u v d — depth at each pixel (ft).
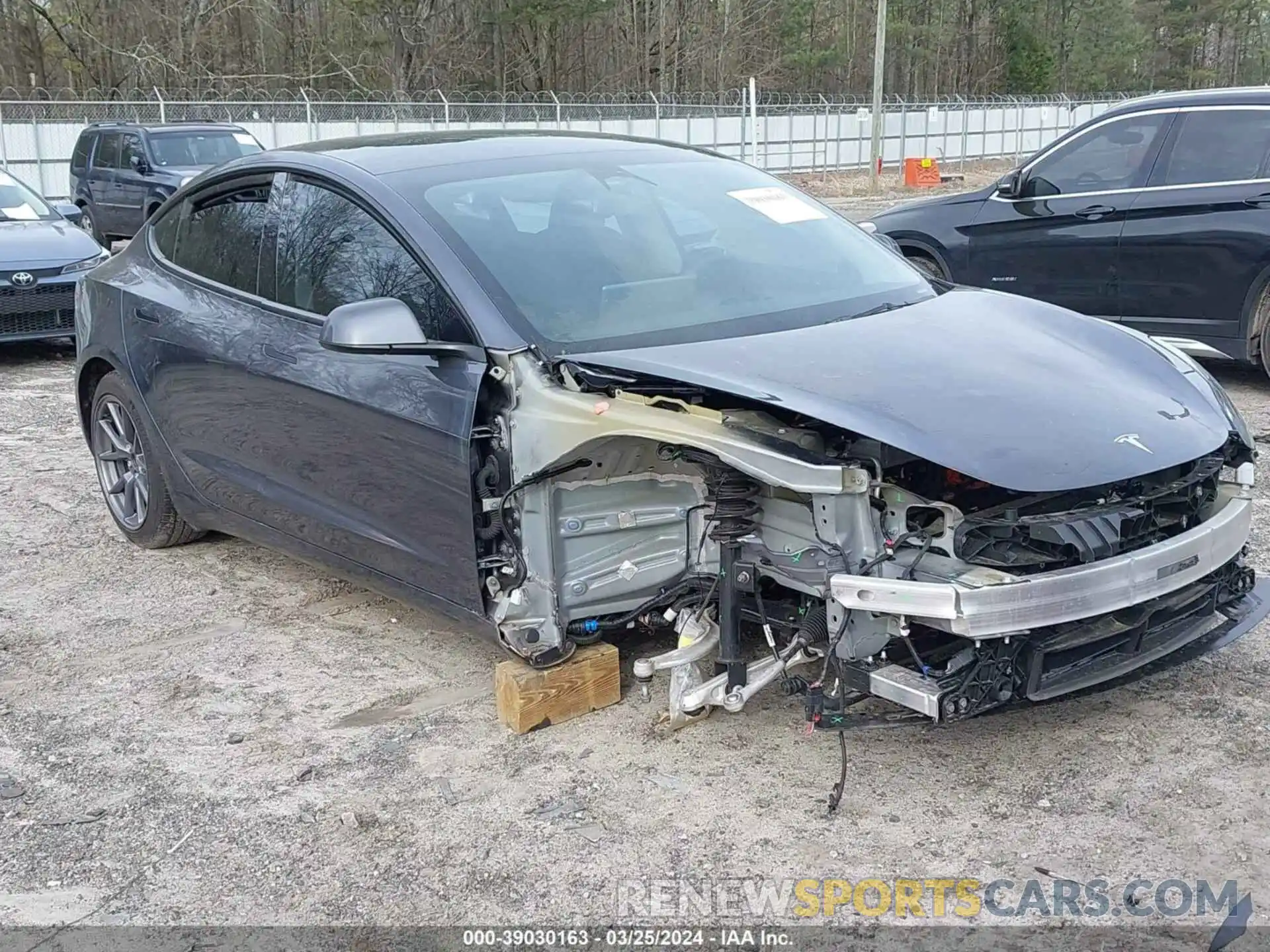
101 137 61.82
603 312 12.35
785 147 117.80
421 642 14.66
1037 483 9.59
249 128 88.12
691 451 11.03
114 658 14.49
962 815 10.45
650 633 13.83
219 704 13.19
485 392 11.66
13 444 24.67
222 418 15.21
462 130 16.20
